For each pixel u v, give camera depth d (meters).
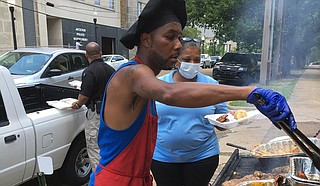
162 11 1.14
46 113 3.13
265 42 11.52
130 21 31.77
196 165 2.20
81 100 3.26
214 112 2.30
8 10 16.83
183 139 2.14
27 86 3.89
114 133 1.23
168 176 2.27
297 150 2.60
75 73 7.11
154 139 1.32
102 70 3.30
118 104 1.18
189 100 0.98
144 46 1.20
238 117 2.20
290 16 15.29
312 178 1.84
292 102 8.54
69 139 3.36
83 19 24.33
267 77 11.88
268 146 2.75
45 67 6.41
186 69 2.13
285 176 1.90
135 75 1.10
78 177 3.60
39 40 19.64
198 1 15.80
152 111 1.29
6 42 16.77
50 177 3.69
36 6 19.20
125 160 1.25
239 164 2.73
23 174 2.80
